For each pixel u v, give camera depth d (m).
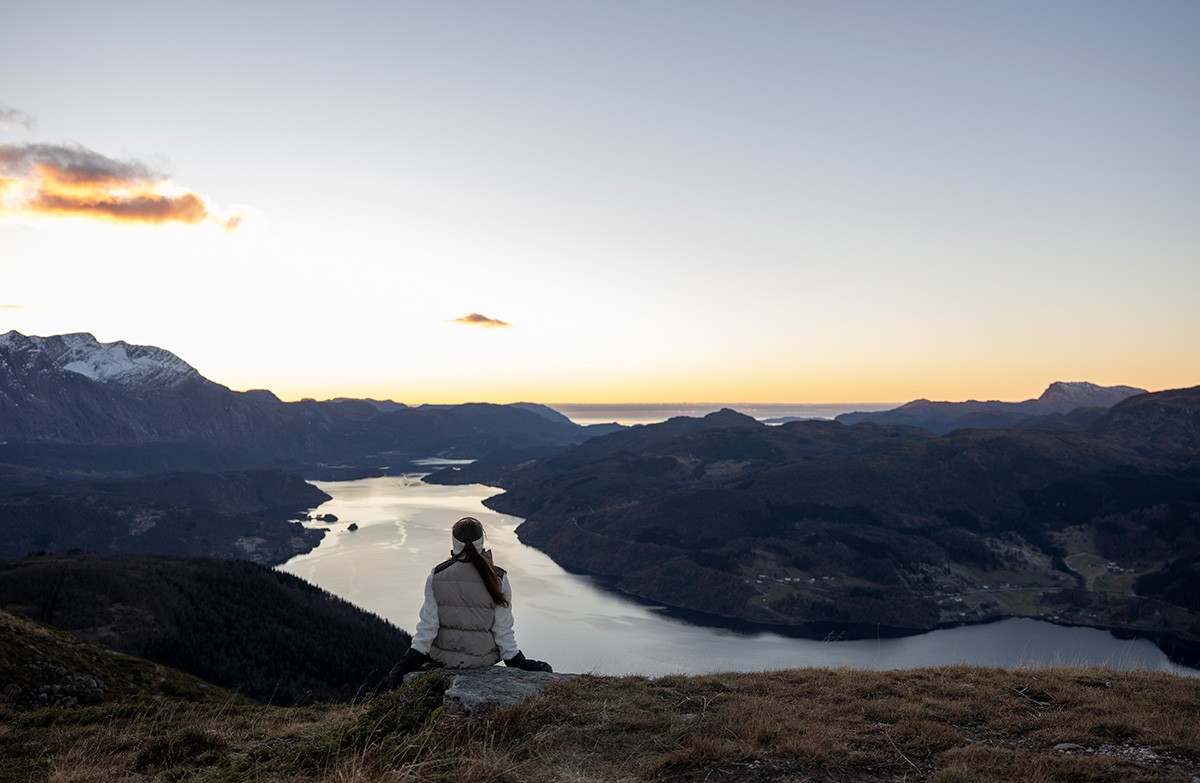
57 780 9.27
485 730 7.46
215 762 9.36
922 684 10.18
